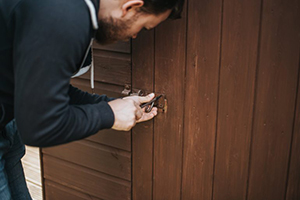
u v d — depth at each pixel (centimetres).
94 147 185
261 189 149
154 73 156
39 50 92
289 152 139
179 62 149
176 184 169
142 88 161
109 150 182
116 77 167
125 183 184
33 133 97
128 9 102
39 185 245
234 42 136
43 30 92
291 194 143
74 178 199
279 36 128
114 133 177
